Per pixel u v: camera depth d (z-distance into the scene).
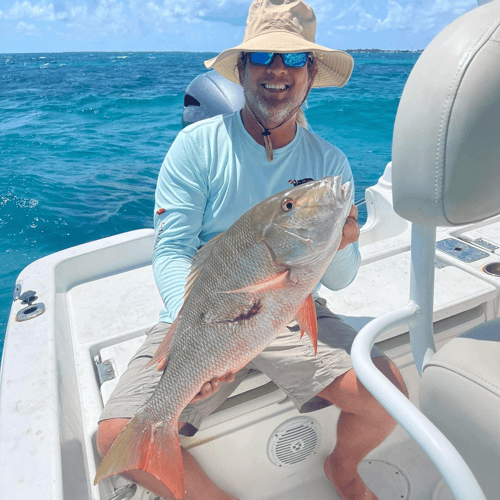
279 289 1.11
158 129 12.43
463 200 0.87
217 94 3.36
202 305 1.18
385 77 23.11
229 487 1.70
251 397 1.64
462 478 0.73
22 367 1.62
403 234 2.58
